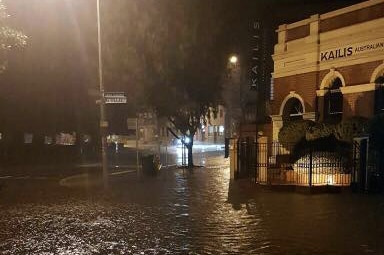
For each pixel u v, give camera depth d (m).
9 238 9.99
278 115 23.47
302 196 15.12
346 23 20.05
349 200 13.98
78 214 12.92
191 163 29.97
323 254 8.21
